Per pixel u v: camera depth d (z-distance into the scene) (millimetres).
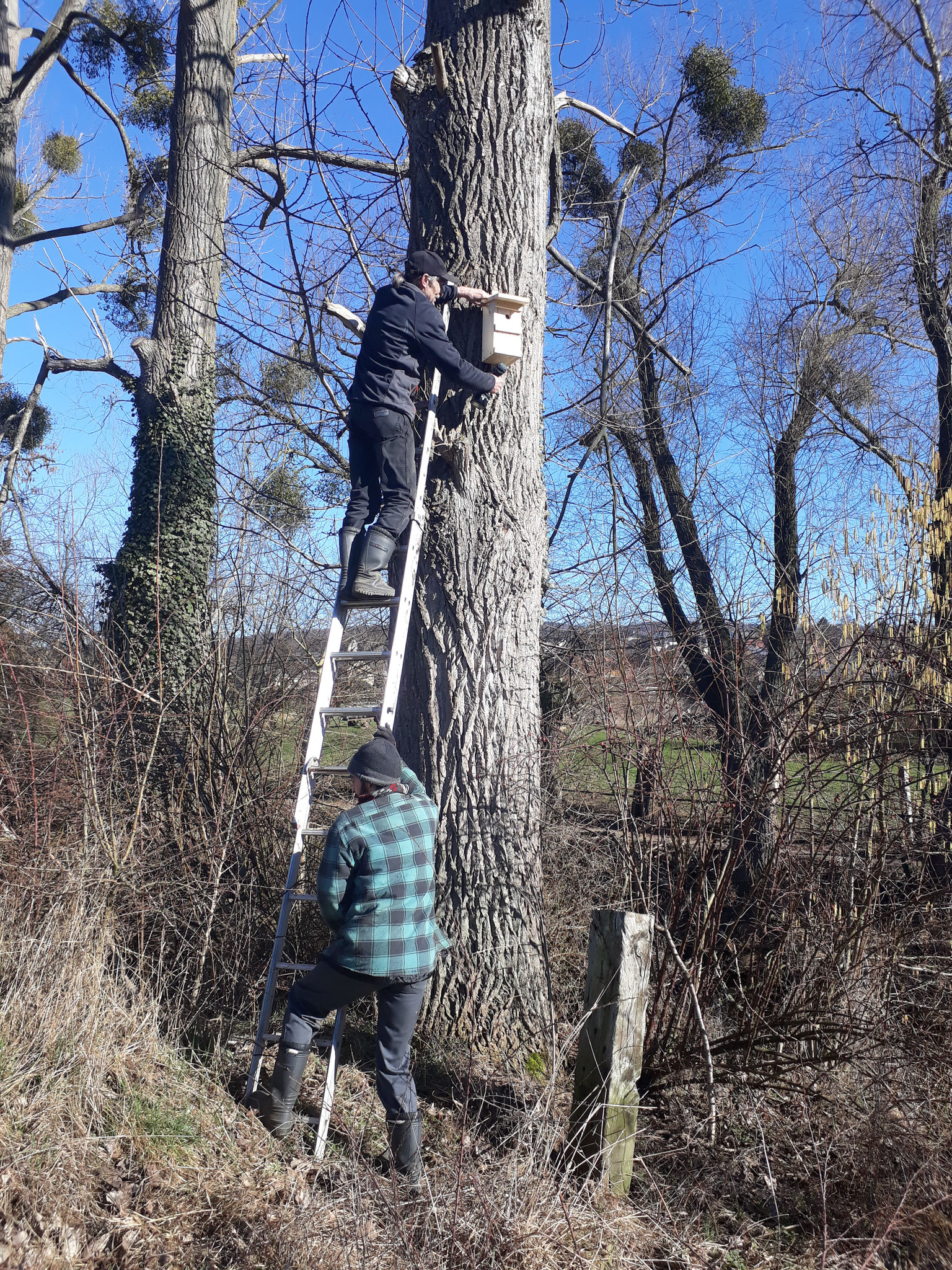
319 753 4152
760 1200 3602
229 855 5062
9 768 4637
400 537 4688
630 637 5258
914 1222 3199
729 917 4434
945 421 9953
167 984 4570
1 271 11781
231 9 9555
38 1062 3535
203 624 7188
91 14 12711
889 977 4172
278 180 7680
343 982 3486
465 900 4457
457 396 4684
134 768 5082
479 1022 4320
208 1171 3367
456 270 4762
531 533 4805
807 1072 3957
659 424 11578
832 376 11141
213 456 8719
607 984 3523
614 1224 3160
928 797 4781
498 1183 3189
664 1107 4047
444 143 4828
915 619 5219
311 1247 2920
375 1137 3766
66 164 16266
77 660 4855
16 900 4180
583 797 5609
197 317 8930
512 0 4816
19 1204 2977
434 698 4621
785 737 4496
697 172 11914
